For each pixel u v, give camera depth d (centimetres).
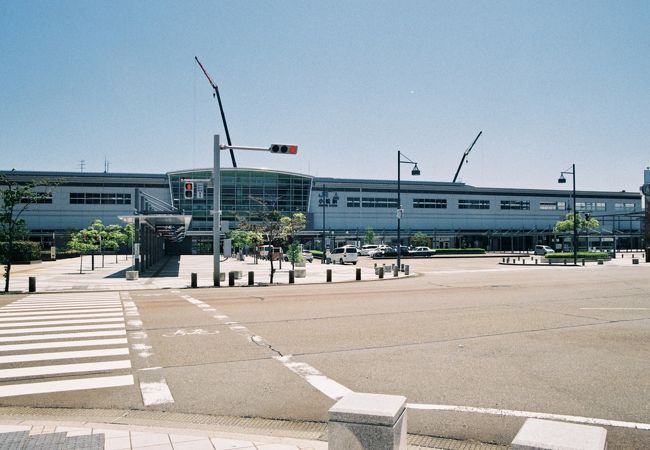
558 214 10500
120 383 774
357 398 407
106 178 8150
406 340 1094
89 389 745
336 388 746
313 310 1566
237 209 8319
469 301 1791
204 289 2353
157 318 1398
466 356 941
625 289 2219
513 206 10212
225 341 1083
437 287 2380
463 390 727
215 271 2533
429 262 5578
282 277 3216
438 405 662
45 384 770
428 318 1398
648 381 770
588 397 692
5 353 962
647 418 610
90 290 2273
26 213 7900
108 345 1038
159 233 4956
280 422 615
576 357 929
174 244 8169
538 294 2020
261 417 632
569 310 1550
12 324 1289
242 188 8356
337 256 5253
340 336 1139
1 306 1664
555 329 1224
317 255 6788
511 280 2797
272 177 8456
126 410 659
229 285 2523
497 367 858
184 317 1418
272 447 521
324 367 863
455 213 9825
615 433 564
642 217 9156
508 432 573
